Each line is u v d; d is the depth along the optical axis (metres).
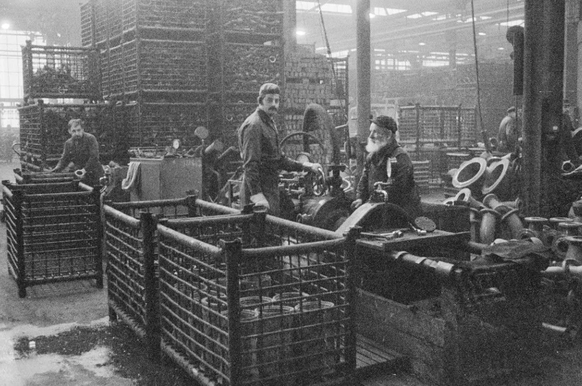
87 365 4.47
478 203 7.76
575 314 4.81
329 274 4.52
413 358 4.29
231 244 3.30
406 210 5.63
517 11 24.56
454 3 26.25
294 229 4.47
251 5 10.62
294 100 11.65
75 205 7.17
